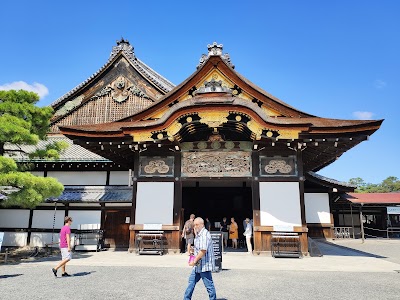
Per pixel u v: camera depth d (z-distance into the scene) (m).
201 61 18.12
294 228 13.67
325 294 6.92
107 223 19.48
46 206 20.05
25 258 13.87
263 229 13.80
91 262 11.75
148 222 14.55
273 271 9.80
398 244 23.73
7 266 11.03
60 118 25.78
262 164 14.60
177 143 14.73
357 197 34.97
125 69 26.17
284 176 14.32
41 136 15.01
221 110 13.55
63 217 19.73
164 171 15.05
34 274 9.33
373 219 35.16
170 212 14.58
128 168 19.59
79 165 20.80
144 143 14.64
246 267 10.52
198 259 5.61
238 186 23.80
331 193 26.89
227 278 8.69
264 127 13.40
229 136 15.17
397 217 35.94
